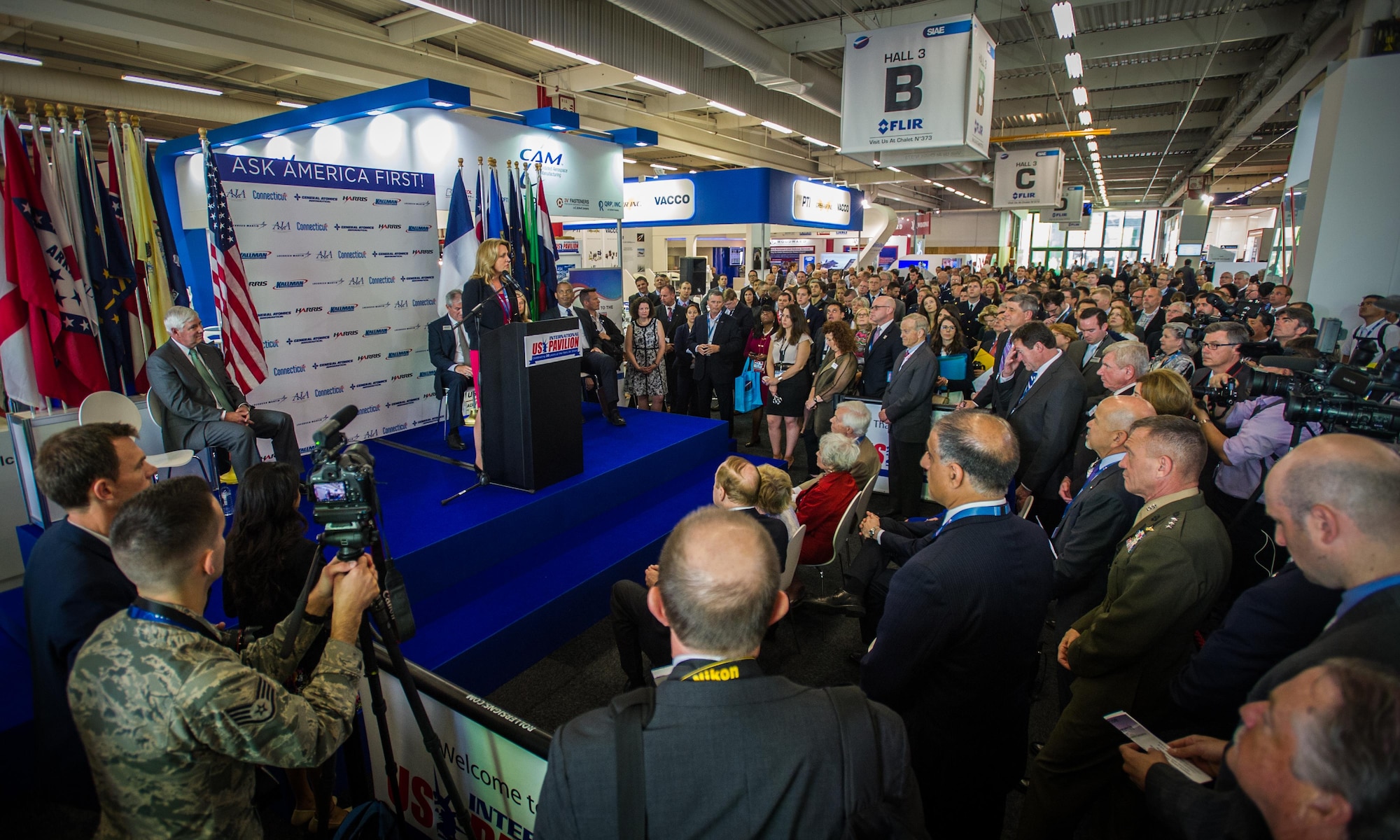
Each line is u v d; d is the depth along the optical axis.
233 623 2.70
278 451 4.06
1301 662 1.05
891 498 4.87
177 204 8.65
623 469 4.38
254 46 7.64
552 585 3.41
